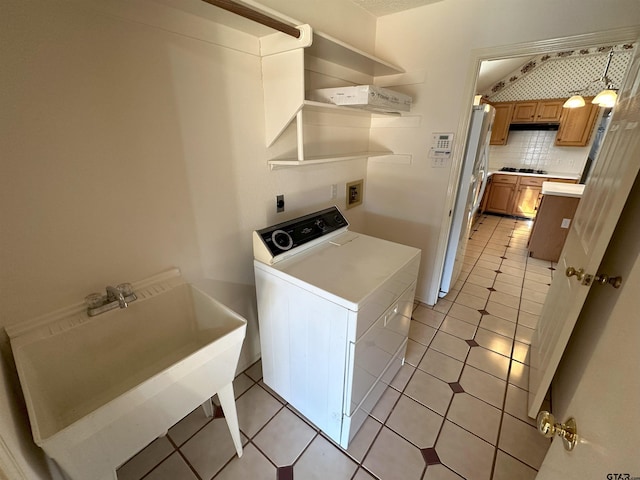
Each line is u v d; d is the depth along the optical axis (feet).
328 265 4.61
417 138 7.06
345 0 5.76
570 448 2.02
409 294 5.26
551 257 11.39
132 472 4.13
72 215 3.15
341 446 4.50
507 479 4.09
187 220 4.26
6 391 2.42
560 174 16.22
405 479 4.09
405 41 6.56
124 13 3.08
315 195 6.51
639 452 1.23
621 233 3.91
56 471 2.86
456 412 5.09
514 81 15.92
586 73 14.12
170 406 2.97
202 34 3.79
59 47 2.75
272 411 5.09
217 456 4.35
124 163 3.43
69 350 3.21
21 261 2.91
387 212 8.12
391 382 5.70
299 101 4.30
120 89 3.22
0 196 2.68
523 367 6.10
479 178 8.79
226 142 4.45
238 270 5.21
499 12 5.42
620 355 1.73
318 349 4.24
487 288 9.34
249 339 5.87
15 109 2.61
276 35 4.21
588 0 4.68
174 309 4.08
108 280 3.60
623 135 3.97
